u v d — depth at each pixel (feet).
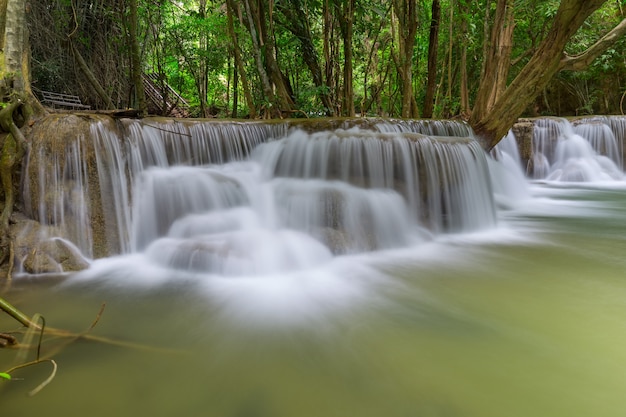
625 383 7.82
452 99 45.27
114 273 13.98
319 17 39.50
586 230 21.29
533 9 39.19
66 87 29.91
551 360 8.64
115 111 18.03
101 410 6.99
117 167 16.34
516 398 7.41
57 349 8.90
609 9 45.47
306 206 17.65
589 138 41.63
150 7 32.76
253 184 19.92
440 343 9.42
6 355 8.52
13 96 15.76
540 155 42.16
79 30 29.30
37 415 6.79
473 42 37.86
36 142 15.12
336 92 33.94
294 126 22.70
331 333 9.95
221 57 35.12
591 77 54.65
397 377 8.09
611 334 9.75
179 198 17.72
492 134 28.30
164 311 11.09
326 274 14.19
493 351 9.05
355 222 17.52
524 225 22.77
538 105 61.72
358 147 20.42
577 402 7.28
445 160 20.88
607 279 13.57
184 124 20.25
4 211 14.52
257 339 9.63
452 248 17.81
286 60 38.42
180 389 7.64
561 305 11.50
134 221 16.56
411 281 13.57
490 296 12.21
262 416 6.96
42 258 13.64
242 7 31.91
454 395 7.51
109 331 9.85
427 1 39.91
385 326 10.30
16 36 16.51
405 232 18.83
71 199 14.88
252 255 14.15
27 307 11.11
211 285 12.98
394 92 44.29
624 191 35.06
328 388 7.75
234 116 37.81
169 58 43.04
